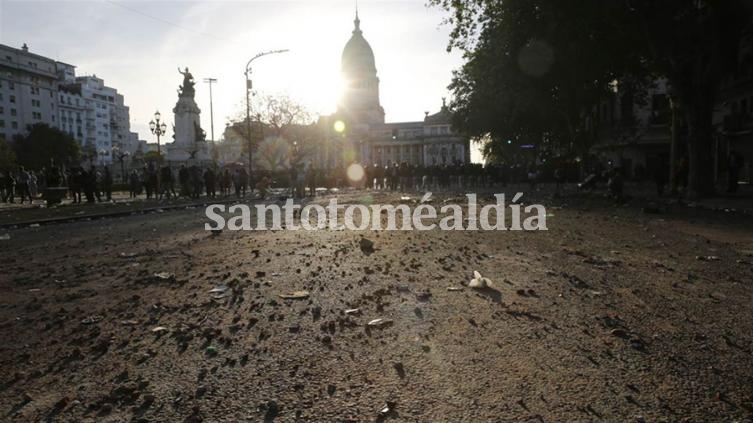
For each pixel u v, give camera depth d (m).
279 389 3.54
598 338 4.43
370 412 3.18
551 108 33.41
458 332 4.66
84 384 3.71
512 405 3.24
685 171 25.02
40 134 79.50
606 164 49.47
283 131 61.66
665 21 20.09
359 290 6.27
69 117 116.50
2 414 3.27
